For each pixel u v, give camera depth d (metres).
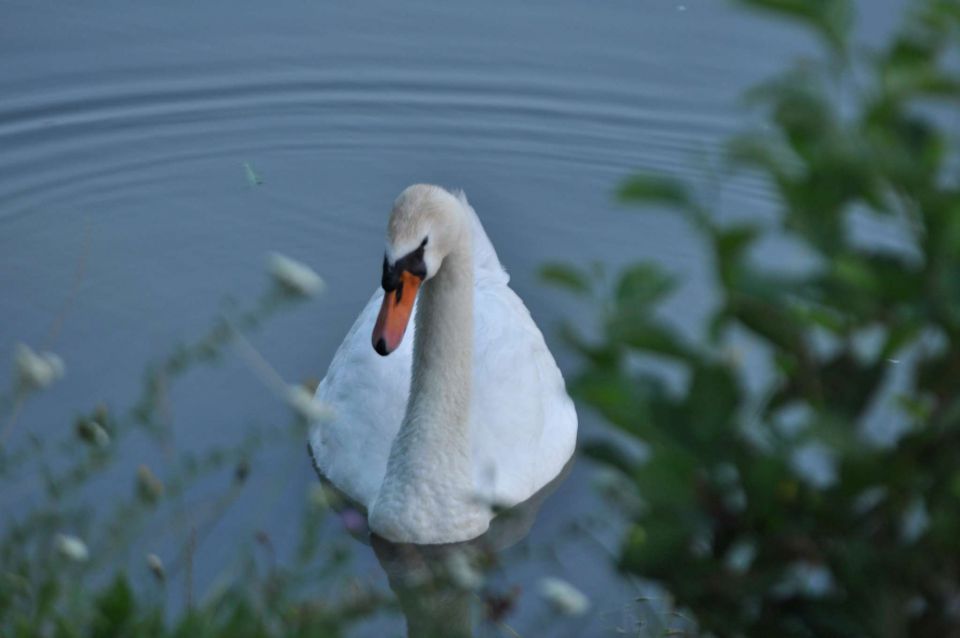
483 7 21.73
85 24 21.22
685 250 18.30
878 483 5.48
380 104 20.56
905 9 5.35
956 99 5.42
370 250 18.06
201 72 20.64
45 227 18.17
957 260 5.18
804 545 5.75
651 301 5.52
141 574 11.30
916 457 5.58
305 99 20.55
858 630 5.80
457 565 7.88
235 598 8.16
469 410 13.85
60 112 19.95
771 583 5.77
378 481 14.28
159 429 8.66
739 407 5.47
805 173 5.34
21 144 19.53
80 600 7.61
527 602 12.02
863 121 5.23
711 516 5.73
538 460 14.82
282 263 8.37
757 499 5.47
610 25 21.34
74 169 19.31
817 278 5.45
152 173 19.41
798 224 5.29
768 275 5.35
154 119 20.09
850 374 5.72
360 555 13.76
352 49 21.02
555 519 14.34
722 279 5.29
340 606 7.83
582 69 20.75
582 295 5.66
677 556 5.80
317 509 8.04
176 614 11.48
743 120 19.89
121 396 14.77
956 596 6.01
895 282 5.29
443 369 13.56
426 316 13.59
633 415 5.48
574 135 20.25
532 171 19.86
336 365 15.67
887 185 5.39
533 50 21.02
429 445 13.70
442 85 20.70
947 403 5.64
